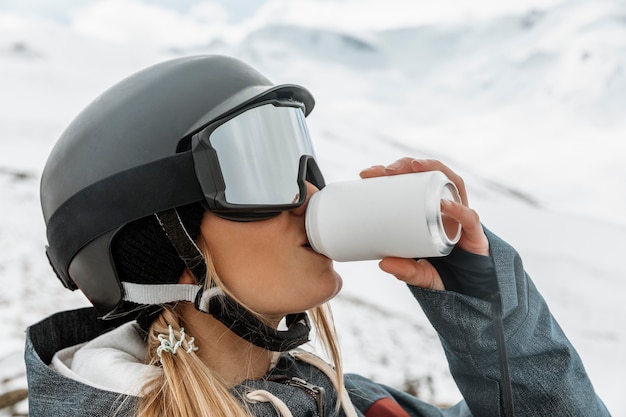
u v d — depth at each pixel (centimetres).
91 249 93
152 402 87
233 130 90
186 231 90
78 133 95
